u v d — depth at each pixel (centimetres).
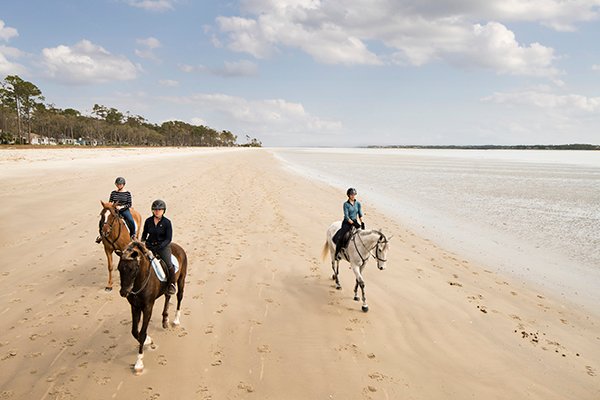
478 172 5094
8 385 546
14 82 8294
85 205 1753
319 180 3562
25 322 724
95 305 805
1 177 2436
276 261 1147
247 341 696
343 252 906
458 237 1597
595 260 1314
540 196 2758
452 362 660
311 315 812
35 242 1205
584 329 824
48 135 11656
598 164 7769
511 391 590
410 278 1060
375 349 689
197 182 2867
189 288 923
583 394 595
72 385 552
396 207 2253
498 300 950
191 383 569
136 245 585
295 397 550
